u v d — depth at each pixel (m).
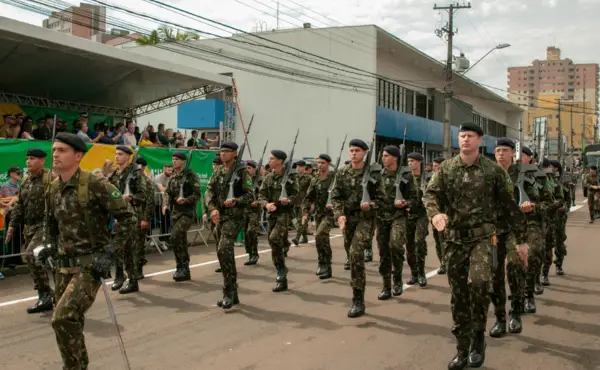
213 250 12.05
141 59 14.81
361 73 27.14
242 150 7.14
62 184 4.14
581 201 30.91
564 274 9.36
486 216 4.70
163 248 11.95
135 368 4.83
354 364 4.91
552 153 44.09
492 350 5.32
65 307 3.92
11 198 9.33
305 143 28.38
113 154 11.47
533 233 6.79
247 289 8.03
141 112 20.89
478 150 4.80
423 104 35.16
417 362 4.96
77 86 16.89
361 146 6.54
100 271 4.01
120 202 4.19
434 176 4.89
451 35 24.94
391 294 7.50
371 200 6.48
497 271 5.60
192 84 17.91
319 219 8.99
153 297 7.52
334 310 6.80
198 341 5.58
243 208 7.08
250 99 29.34
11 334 5.86
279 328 6.03
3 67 14.32
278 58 26.72
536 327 6.14
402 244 7.34
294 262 10.50
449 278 4.81
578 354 5.22
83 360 4.01
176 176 8.59
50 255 4.16
